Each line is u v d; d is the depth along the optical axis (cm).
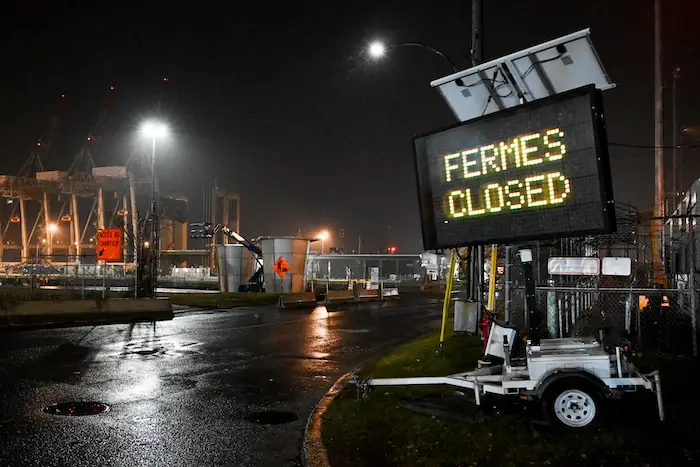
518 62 816
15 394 903
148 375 1083
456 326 1369
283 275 3762
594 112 689
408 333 1853
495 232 790
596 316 1489
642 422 648
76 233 12088
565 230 721
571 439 593
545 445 577
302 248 3947
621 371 665
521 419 684
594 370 658
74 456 616
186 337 1681
